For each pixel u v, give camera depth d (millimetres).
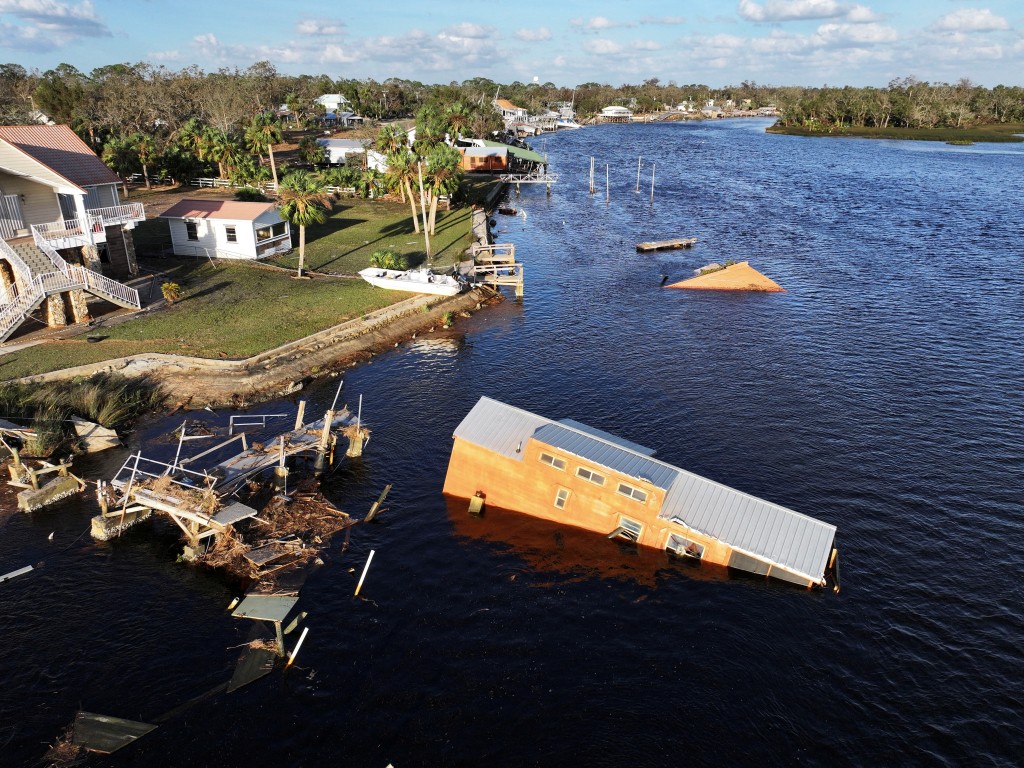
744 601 25828
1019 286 64625
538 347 50656
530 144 197500
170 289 52125
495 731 20578
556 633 24375
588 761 19625
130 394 39062
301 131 180750
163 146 120500
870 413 40219
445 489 32562
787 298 62062
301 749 19953
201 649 23422
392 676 22469
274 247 67125
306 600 25688
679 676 22578
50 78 139375
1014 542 29031
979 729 20672
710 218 97812
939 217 97125
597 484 29000
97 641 23656
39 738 20141
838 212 101438
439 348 50250
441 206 94625
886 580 26891
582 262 74812
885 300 61062
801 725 20812
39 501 30547
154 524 30016
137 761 19531
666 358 48562
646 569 27594
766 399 42062
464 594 26234
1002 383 44094
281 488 31750
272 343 46000
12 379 38219
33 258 46750
